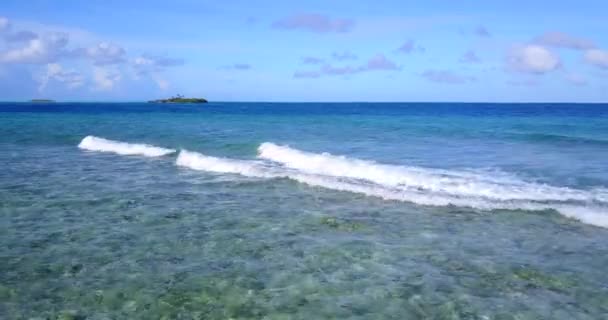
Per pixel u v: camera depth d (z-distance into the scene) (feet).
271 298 21.66
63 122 148.25
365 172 51.85
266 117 187.32
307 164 58.70
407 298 21.66
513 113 229.45
